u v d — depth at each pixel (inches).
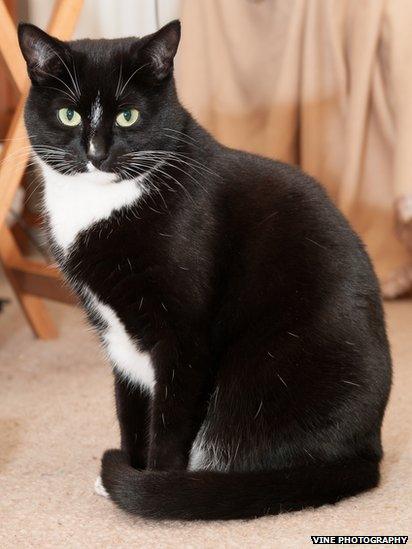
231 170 34.3
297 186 34.8
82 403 42.1
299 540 31.3
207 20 57.3
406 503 33.3
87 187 33.8
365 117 54.9
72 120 33.5
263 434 33.8
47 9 58.5
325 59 56.0
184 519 32.3
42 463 36.7
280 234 33.9
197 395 33.7
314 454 33.7
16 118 42.2
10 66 41.9
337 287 33.9
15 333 52.1
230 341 33.9
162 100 33.9
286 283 33.7
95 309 35.4
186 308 33.1
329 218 34.7
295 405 33.5
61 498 34.1
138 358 35.2
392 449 37.4
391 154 55.5
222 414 34.2
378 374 34.2
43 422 40.1
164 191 33.4
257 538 31.4
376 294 35.1
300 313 33.7
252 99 58.2
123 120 33.5
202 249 33.2
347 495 33.5
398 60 53.2
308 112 56.5
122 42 34.5
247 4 56.9
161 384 33.7
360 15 53.7
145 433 36.1
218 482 32.3
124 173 33.4
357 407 33.7
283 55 56.6
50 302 57.4
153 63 33.5
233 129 58.6
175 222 33.1
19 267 49.4
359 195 56.8
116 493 32.3
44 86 33.7
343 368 33.7
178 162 33.8
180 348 33.4
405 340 48.9
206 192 33.6
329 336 33.7
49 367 46.7
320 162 57.4
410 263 55.6
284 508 32.6
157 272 33.0
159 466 33.8
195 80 58.0
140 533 31.9
